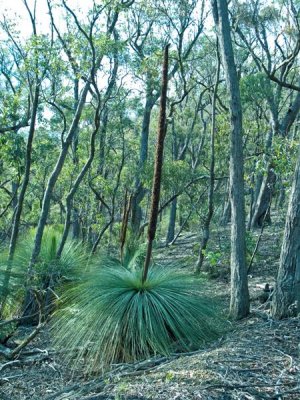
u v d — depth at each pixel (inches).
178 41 757.3
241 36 678.5
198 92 1079.6
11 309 369.4
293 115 680.4
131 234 472.4
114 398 168.4
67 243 442.3
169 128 1090.1
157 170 249.6
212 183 487.8
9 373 245.1
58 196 789.9
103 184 689.0
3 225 692.7
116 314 236.4
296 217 252.7
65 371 237.8
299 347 199.9
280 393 161.2
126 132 879.1
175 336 238.2
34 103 410.0
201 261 460.8
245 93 582.2
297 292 253.4
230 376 174.6
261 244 617.9
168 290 254.7
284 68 701.3
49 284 355.6
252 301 352.5
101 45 426.3
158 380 179.2
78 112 426.3
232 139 309.1
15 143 436.1
